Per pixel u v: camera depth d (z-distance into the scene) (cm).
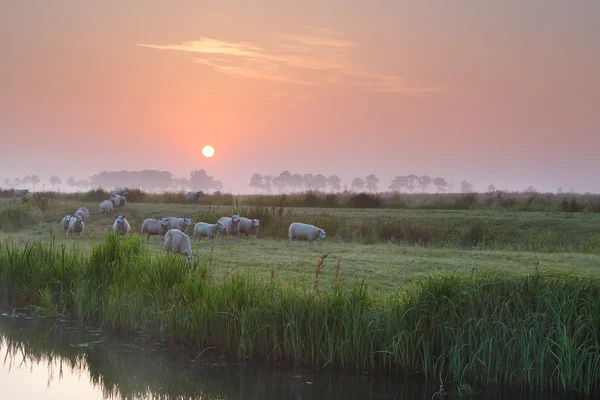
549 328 849
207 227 1980
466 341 864
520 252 1802
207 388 852
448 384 852
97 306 1127
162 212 2777
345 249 1812
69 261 1278
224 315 965
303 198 3566
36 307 1181
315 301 954
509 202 3288
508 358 843
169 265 1157
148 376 887
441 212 2816
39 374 907
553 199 3538
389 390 860
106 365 928
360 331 885
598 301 856
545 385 832
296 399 827
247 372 897
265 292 1005
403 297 955
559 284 902
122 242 1367
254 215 2344
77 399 812
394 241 2112
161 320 1015
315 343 914
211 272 1250
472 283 927
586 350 814
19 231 2206
